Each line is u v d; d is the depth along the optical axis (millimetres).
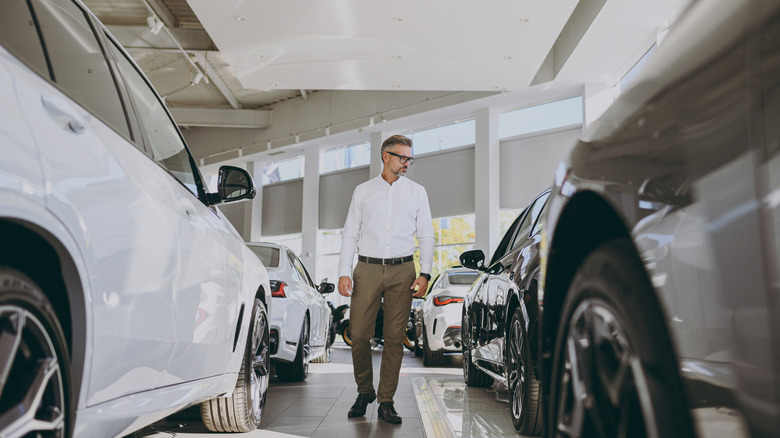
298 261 5766
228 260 2260
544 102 13188
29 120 1036
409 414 3557
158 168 1745
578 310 1163
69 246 1086
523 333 2418
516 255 2828
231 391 2488
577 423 1155
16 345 955
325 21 8078
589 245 1127
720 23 807
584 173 1104
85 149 1232
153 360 1512
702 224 758
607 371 1049
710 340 741
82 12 1607
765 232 650
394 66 9781
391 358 3332
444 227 15000
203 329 1904
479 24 8180
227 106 18500
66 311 1121
